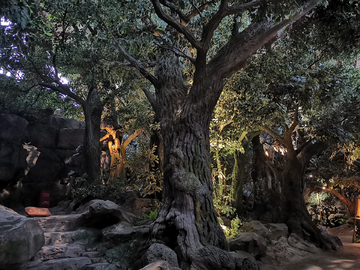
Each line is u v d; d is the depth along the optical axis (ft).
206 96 24.00
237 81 30.60
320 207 65.98
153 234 21.38
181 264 19.06
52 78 36.09
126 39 24.23
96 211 26.58
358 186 54.44
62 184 41.65
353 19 22.00
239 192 43.29
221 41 34.86
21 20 15.85
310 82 27.04
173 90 27.55
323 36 25.00
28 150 39.75
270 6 19.90
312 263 26.61
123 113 41.37
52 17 32.73
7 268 16.84
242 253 23.34
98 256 22.75
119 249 22.80
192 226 20.75
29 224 19.20
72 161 42.34
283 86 28.60
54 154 42.42
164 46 25.13
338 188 66.28
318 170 55.88
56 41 33.53
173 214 21.34
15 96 36.73
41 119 42.11
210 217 22.07
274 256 27.66
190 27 26.96
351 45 23.72
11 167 34.24
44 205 36.68
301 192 37.99
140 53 29.63
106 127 50.60
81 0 24.07
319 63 34.09
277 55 27.81
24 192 38.32
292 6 19.52
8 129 33.63
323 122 34.17
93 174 36.32
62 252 22.17
